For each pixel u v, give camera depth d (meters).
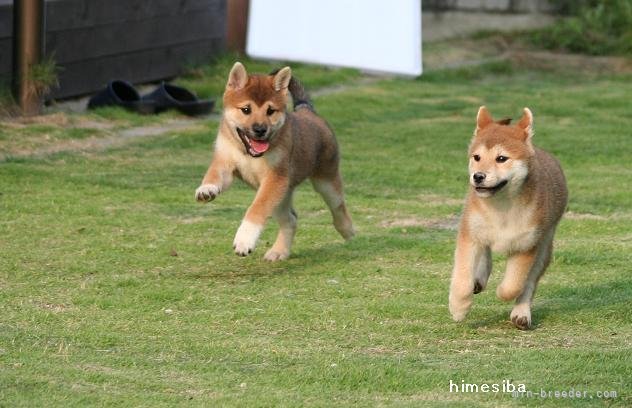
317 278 15.68
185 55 34.38
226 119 15.73
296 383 11.29
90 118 27.14
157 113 28.84
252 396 10.84
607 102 34.88
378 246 17.64
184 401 10.62
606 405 10.95
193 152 25.25
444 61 42.19
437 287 15.31
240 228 15.27
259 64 35.31
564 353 12.45
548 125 30.86
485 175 12.53
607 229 19.23
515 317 13.57
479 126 13.30
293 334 13.09
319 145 16.91
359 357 12.22
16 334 12.50
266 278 15.60
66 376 11.18
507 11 46.75
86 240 17.20
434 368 11.93
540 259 13.67
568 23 45.50
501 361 12.20
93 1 30.00
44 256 16.19
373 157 25.70
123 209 19.48
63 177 21.67
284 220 16.70
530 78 41.19
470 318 14.00
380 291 15.11
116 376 11.26
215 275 15.71
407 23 29.48
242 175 16.06
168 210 19.62
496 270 16.44
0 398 10.49
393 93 35.00
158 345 12.40
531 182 12.87
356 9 30.02
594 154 26.73
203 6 34.78
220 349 12.30
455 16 46.38
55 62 27.47
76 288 14.66
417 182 23.19
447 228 19.30
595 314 14.16
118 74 31.44
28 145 24.12
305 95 17.92
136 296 14.36
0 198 19.58
